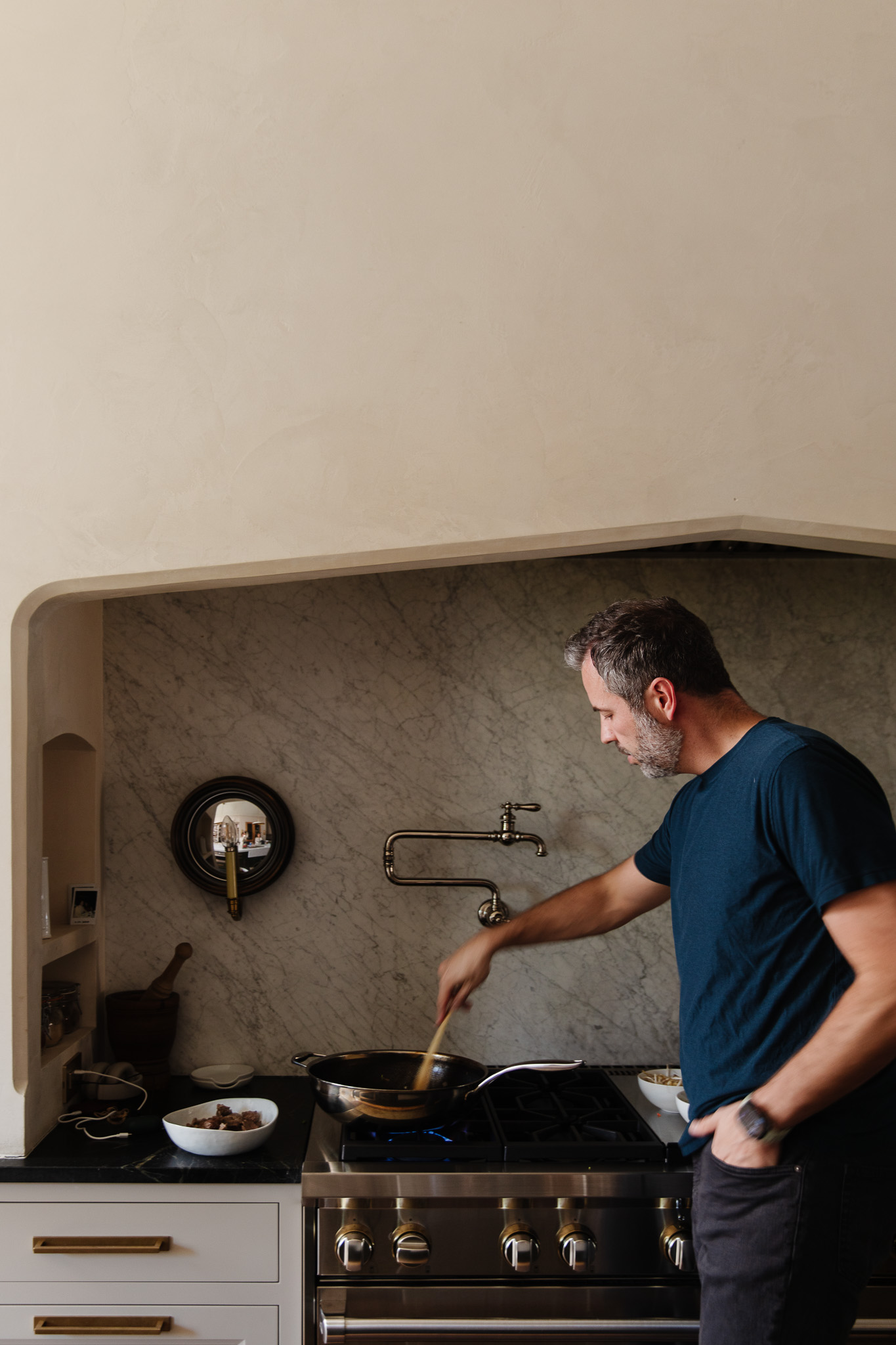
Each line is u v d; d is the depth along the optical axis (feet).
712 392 5.79
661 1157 5.74
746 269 5.83
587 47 5.93
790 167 5.87
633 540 5.86
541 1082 7.02
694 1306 5.62
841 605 7.93
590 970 7.78
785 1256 4.43
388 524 5.79
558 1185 5.55
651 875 6.18
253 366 5.88
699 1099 4.83
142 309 5.92
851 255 5.83
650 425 5.79
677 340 5.81
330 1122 6.57
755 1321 4.50
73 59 6.02
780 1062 4.56
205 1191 5.69
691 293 5.83
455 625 7.90
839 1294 4.52
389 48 5.97
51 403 5.89
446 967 6.42
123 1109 6.63
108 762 7.70
